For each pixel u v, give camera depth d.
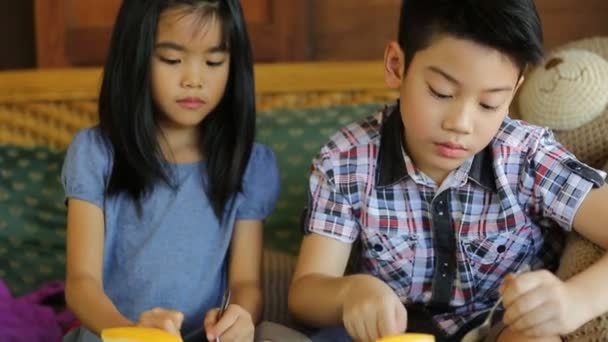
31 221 1.71
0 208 1.71
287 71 1.95
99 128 1.33
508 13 1.05
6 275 1.64
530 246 1.25
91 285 1.24
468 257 1.24
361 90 1.96
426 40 1.08
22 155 1.79
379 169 1.24
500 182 1.20
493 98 1.06
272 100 1.96
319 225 1.25
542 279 1.04
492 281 1.26
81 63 2.00
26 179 1.75
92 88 1.91
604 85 1.36
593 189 1.16
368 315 1.08
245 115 1.32
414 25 1.11
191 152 1.35
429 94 1.08
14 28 2.05
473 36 1.04
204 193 1.34
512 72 1.07
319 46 2.10
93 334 1.26
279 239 1.73
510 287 1.04
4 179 1.75
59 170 1.77
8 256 1.67
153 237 1.31
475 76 1.05
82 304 1.22
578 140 1.36
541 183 1.18
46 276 1.64
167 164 1.32
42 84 1.90
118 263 1.31
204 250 1.33
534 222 1.24
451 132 1.08
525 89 1.43
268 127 1.83
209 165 1.34
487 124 1.08
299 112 1.87
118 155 1.30
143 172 1.29
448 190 1.21
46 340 1.42
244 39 1.29
